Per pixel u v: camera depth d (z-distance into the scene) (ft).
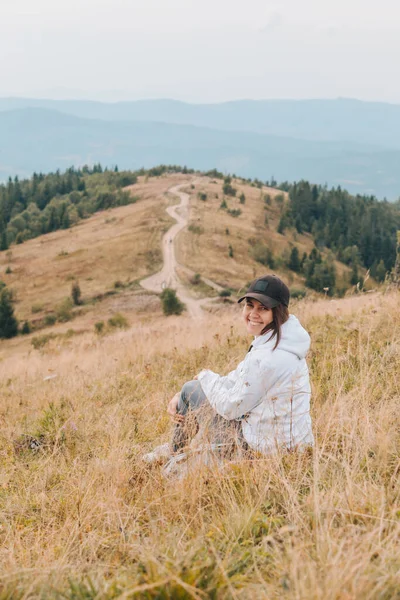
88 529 9.92
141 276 390.21
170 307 285.02
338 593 5.97
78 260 437.17
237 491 9.70
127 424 16.51
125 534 9.36
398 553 6.88
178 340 35.78
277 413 11.09
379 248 590.55
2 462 15.55
